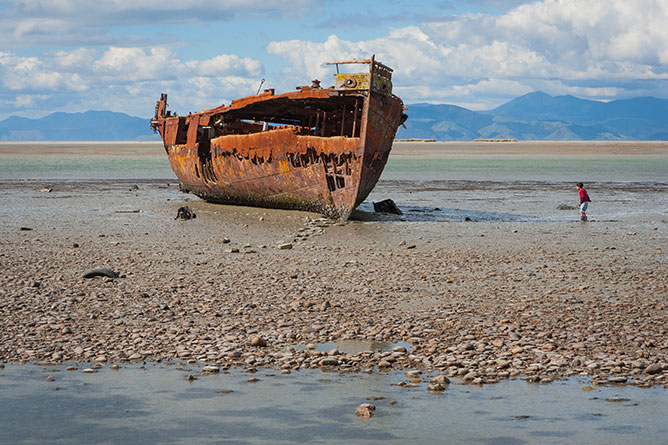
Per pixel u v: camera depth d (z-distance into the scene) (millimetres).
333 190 22828
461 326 9547
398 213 25125
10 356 8297
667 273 13203
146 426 6246
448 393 7051
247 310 10508
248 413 6551
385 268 14008
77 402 6836
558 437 5957
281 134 23594
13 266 14008
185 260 14969
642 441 5859
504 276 13102
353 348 8664
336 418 6418
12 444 5852
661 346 8508
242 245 17203
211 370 7754
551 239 18125
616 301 10945
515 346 8562
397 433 6066
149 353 8422
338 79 21672
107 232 19609
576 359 8023
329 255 15719
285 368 7887
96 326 9586
